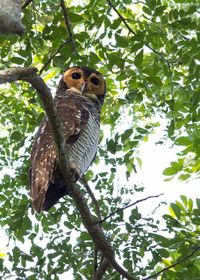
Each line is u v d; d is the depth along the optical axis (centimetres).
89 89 1247
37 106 1353
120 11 1355
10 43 1204
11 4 777
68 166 945
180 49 1209
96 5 1217
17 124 1316
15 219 1109
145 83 1221
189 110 1314
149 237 1035
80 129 1138
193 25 1189
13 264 1063
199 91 1260
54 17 1172
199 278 1046
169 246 1038
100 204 1095
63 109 1162
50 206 1098
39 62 1358
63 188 1089
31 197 1044
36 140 1126
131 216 1035
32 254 1068
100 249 969
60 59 1167
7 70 789
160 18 1184
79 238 1086
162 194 962
